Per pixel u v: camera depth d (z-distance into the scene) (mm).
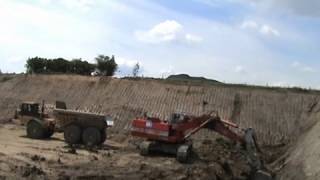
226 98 41812
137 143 36656
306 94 40594
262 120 39156
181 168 27250
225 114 40312
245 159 29922
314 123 33250
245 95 41688
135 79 47438
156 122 31594
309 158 25578
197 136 37531
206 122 30484
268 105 40281
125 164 27672
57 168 24734
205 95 42531
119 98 44594
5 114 47062
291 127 38062
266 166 29875
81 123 34375
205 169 26844
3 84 52219
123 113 42562
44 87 49562
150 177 24641
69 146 33094
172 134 31172
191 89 43406
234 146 34031
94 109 44156
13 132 38688
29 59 59781
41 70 59156
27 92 49750
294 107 39531
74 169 25016
